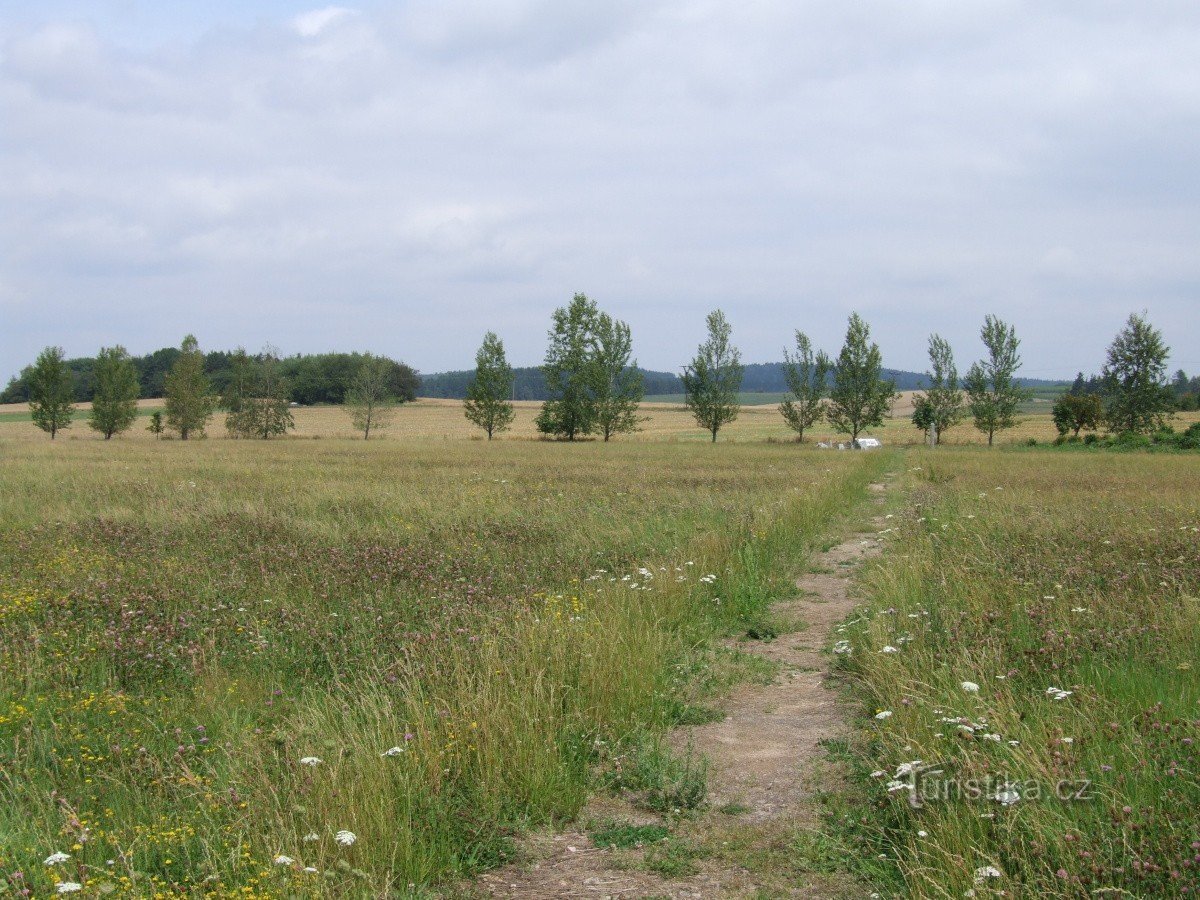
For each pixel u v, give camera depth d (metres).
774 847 4.65
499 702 5.84
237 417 85.31
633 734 6.16
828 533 16.92
